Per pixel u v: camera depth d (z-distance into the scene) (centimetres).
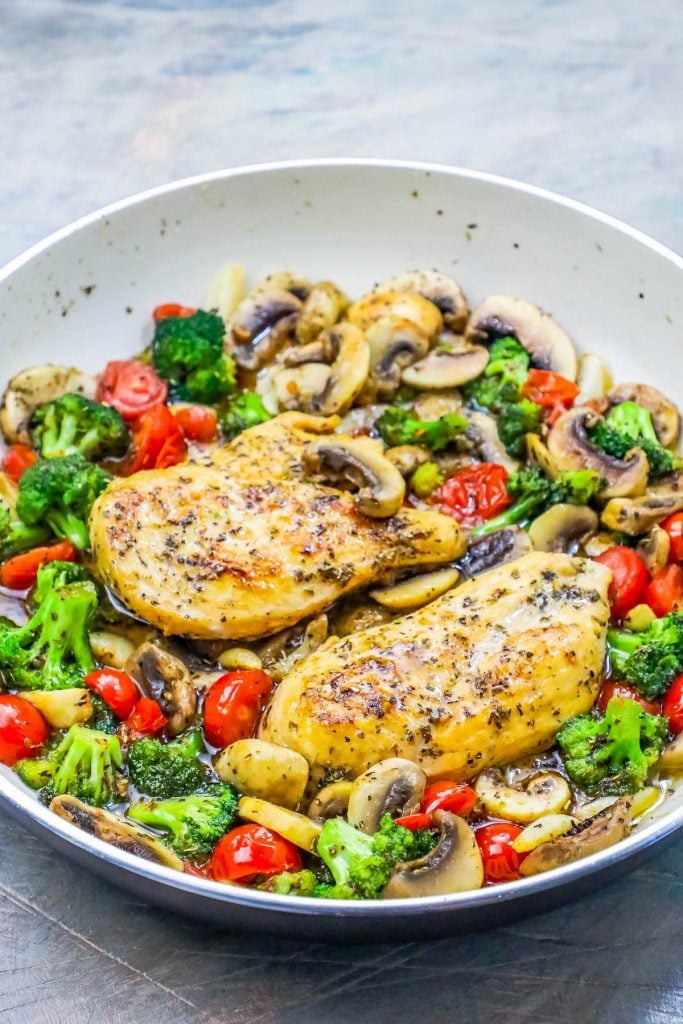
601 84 114
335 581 86
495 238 97
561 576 86
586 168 109
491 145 110
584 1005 80
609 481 90
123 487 87
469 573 88
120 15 117
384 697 81
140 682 84
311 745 81
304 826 79
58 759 82
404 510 88
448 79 114
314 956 81
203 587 85
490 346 97
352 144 110
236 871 79
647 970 81
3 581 88
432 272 98
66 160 109
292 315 97
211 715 83
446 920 76
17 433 92
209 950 81
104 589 88
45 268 93
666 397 94
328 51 116
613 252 94
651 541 88
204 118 111
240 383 96
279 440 90
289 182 97
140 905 82
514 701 82
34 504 88
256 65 114
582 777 81
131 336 97
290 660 86
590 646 83
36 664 85
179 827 80
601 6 117
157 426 92
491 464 92
